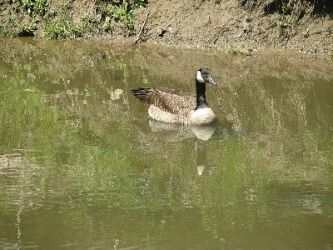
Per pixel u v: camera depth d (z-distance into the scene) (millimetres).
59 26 24812
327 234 10992
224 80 19906
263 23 23188
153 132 16172
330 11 23016
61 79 20094
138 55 22562
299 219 11508
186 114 16688
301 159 14305
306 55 21922
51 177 13281
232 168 13883
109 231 11078
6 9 25484
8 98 18359
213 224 11336
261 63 21438
